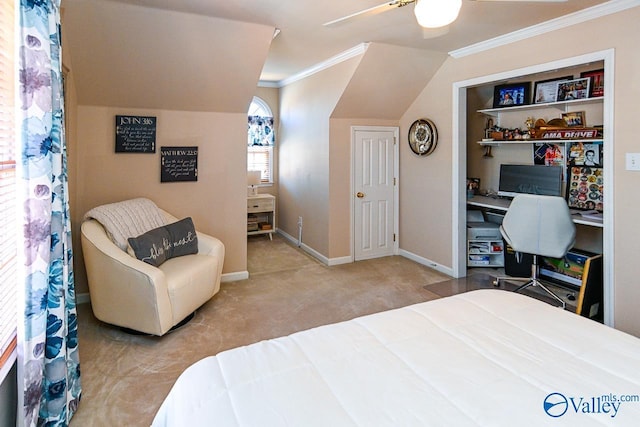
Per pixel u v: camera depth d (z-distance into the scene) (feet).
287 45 12.38
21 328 4.68
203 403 3.45
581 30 9.55
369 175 15.90
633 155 8.68
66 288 5.94
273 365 4.06
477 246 14.84
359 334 4.78
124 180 11.51
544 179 12.86
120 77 10.51
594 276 9.61
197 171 12.46
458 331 4.86
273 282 13.20
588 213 11.10
